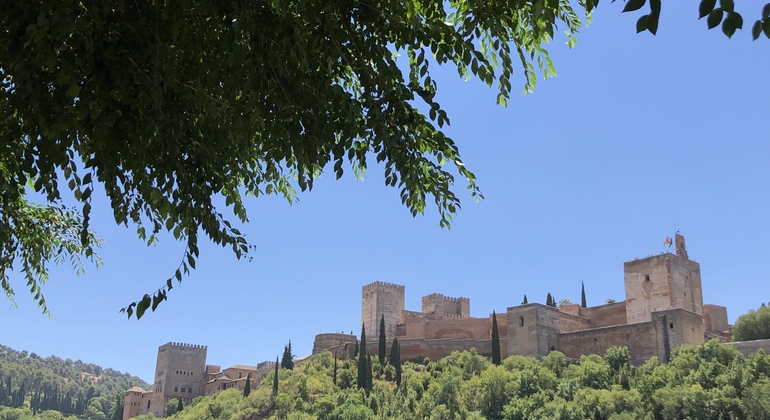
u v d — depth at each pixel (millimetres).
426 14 10336
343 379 119688
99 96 8133
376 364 119750
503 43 9906
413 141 10180
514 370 92250
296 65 8719
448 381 94312
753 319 98750
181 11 8055
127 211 10492
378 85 9594
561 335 108062
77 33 8000
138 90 8227
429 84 10109
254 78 8492
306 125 8883
